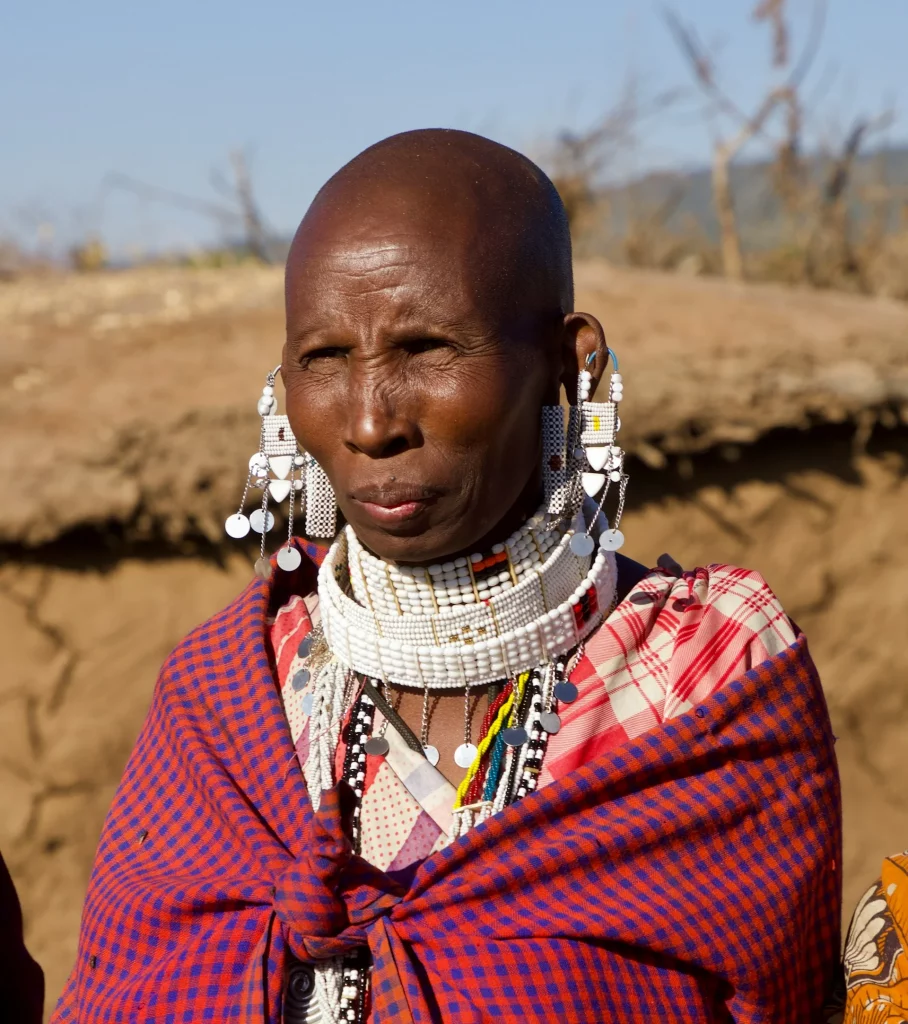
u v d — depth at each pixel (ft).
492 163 5.49
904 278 30.40
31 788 15.39
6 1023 6.64
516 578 5.82
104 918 6.01
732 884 5.52
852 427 17.02
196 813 6.09
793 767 5.75
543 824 5.46
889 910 5.80
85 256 33.76
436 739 5.89
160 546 15.44
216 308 19.76
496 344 5.27
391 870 5.58
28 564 15.26
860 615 17.33
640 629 5.90
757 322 18.01
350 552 5.99
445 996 5.23
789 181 32.45
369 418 5.19
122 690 15.56
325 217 5.35
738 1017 5.56
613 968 5.34
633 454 16.25
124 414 15.16
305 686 6.16
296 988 5.59
